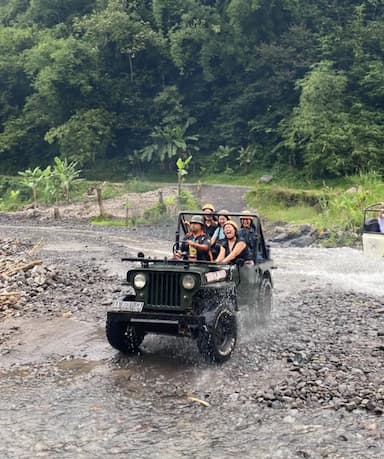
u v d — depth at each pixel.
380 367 6.91
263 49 62.09
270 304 9.35
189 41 66.25
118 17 66.81
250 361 7.34
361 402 5.91
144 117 65.12
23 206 45.75
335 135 47.59
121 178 59.91
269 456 4.95
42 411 6.05
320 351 7.62
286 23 67.56
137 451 5.12
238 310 8.05
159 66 67.94
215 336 7.09
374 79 54.44
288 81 60.56
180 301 7.21
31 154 66.12
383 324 9.05
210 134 64.19
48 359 7.86
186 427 5.56
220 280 7.52
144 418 5.80
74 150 59.34
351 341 8.06
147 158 60.06
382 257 15.32
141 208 36.91
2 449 5.20
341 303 10.71
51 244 22.00
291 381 6.54
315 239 23.41
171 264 7.75
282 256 18.70
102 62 68.19
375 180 35.25
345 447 5.05
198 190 36.84
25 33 72.62
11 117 67.56
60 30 74.00
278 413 5.79
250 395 6.27
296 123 51.62
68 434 5.49
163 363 7.47
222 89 66.94
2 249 19.38
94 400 6.31
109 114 63.28
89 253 18.97
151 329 7.41
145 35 66.31
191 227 8.40
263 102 62.94
